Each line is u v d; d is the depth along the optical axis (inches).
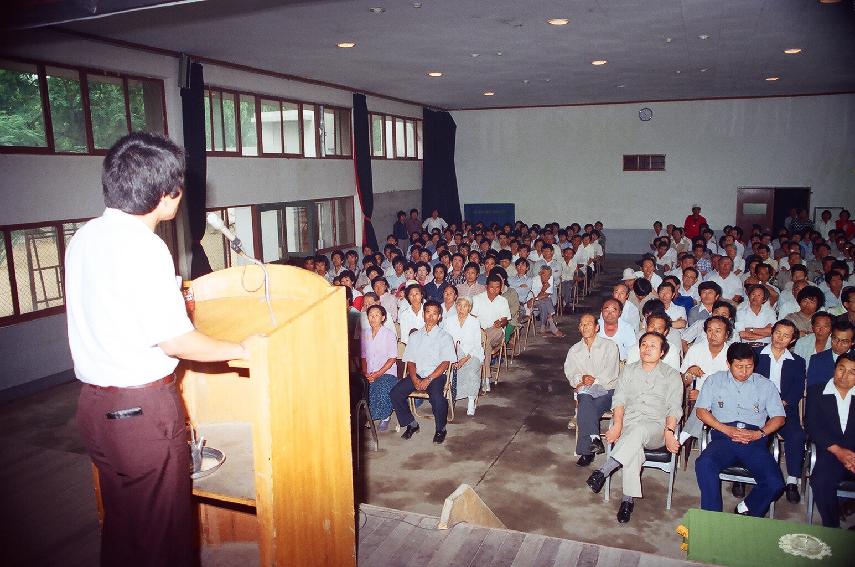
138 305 57.1
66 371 254.1
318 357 70.8
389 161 526.0
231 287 87.3
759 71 400.5
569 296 403.9
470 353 225.8
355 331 199.3
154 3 95.3
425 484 173.3
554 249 412.5
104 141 473.1
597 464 184.7
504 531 115.6
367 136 467.2
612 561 105.8
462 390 224.4
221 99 334.3
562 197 613.6
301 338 66.8
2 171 224.4
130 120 281.4
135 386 59.1
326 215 442.0
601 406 182.9
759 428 146.5
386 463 187.3
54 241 250.4
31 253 243.1
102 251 57.4
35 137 434.6
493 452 194.1
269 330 66.9
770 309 220.7
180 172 60.1
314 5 218.5
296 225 401.4
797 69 393.7
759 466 141.0
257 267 86.1
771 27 271.6
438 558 107.7
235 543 91.9
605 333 206.4
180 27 242.5
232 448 78.1
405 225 539.5
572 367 189.9
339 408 77.0
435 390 201.9
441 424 202.1
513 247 394.0
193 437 81.5
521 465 184.5
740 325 223.0
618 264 575.5
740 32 281.3
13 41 223.3
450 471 181.2
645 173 586.9
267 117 380.2
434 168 594.6
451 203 624.7
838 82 455.8
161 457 60.8
